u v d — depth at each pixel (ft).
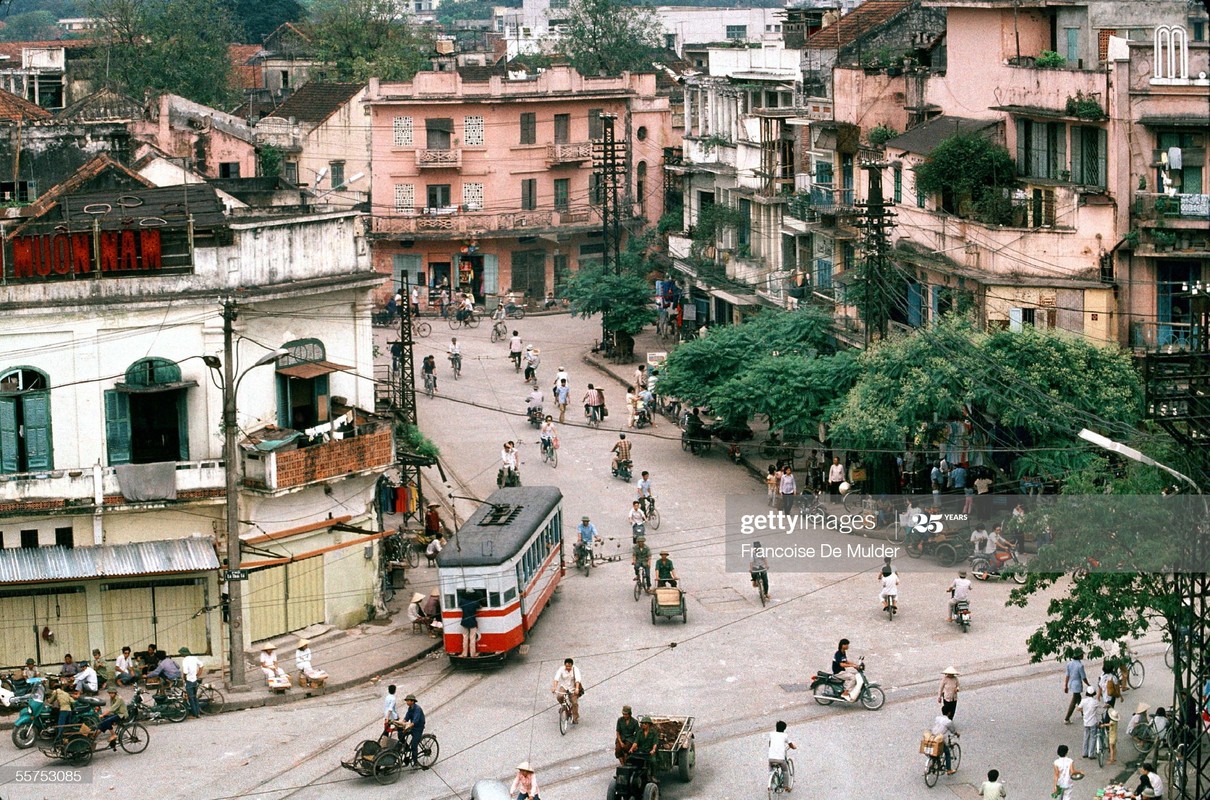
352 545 210.18
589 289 342.03
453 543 195.83
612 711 180.14
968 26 279.08
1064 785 150.41
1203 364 150.41
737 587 218.79
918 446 238.07
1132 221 245.65
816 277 308.19
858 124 296.10
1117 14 266.57
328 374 209.46
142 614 194.18
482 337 372.38
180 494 193.67
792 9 378.94
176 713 180.86
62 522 191.42
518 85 401.90
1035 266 251.19
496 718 179.11
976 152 262.88
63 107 439.63
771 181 322.55
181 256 196.95
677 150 423.64
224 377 186.50
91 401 193.26
